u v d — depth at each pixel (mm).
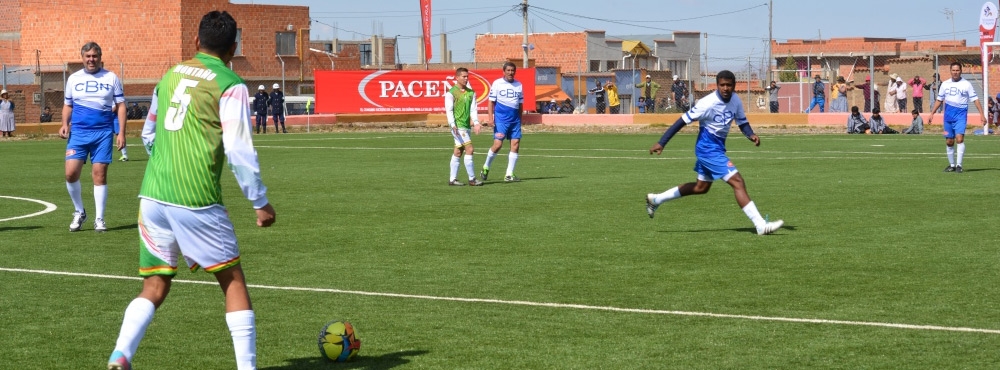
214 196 7012
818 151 33625
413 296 10297
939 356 7867
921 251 12805
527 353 8070
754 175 24281
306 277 11383
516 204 18594
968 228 14852
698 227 15258
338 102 55688
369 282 11070
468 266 12047
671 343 8352
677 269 11727
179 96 7008
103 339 8617
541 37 100500
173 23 68812
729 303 9852
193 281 11039
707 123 14516
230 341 8516
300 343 8445
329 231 15125
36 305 9938
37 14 73062
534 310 9609
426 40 60188
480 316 9375
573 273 11531
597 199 19328
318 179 24281
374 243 13906
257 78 71188
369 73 56188
